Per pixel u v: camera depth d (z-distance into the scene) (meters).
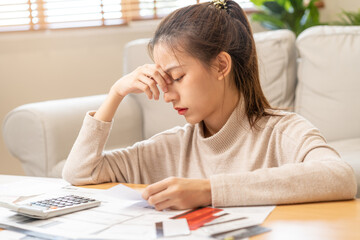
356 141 1.76
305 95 1.99
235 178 0.74
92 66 2.90
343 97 1.89
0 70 2.87
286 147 0.96
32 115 1.73
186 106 0.93
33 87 2.88
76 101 1.96
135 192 0.76
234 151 1.03
